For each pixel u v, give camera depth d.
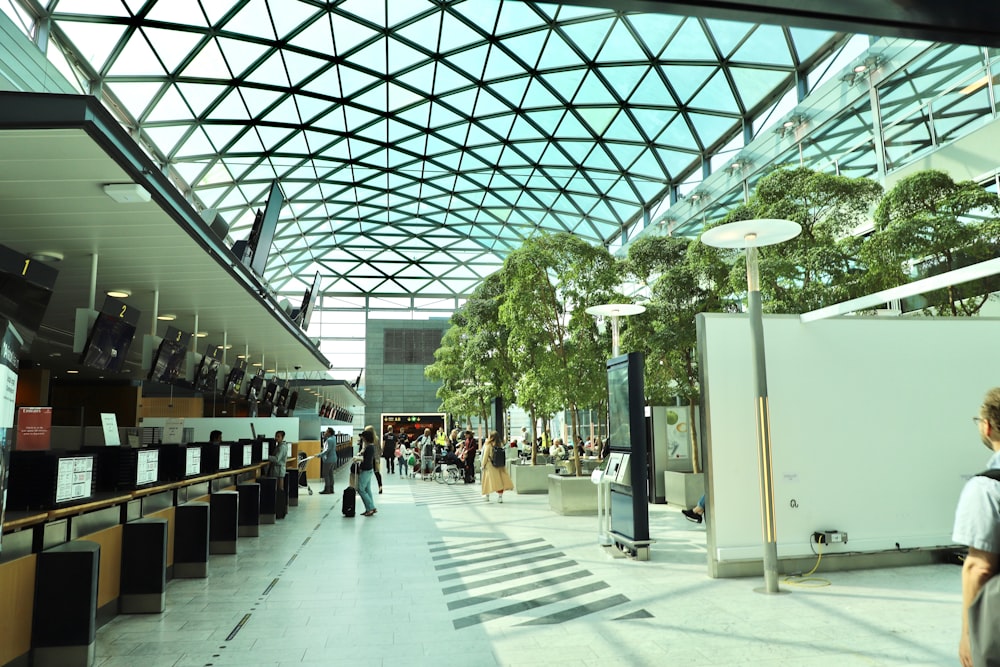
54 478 5.96
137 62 19.14
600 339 17.83
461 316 31.28
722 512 8.98
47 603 5.60
